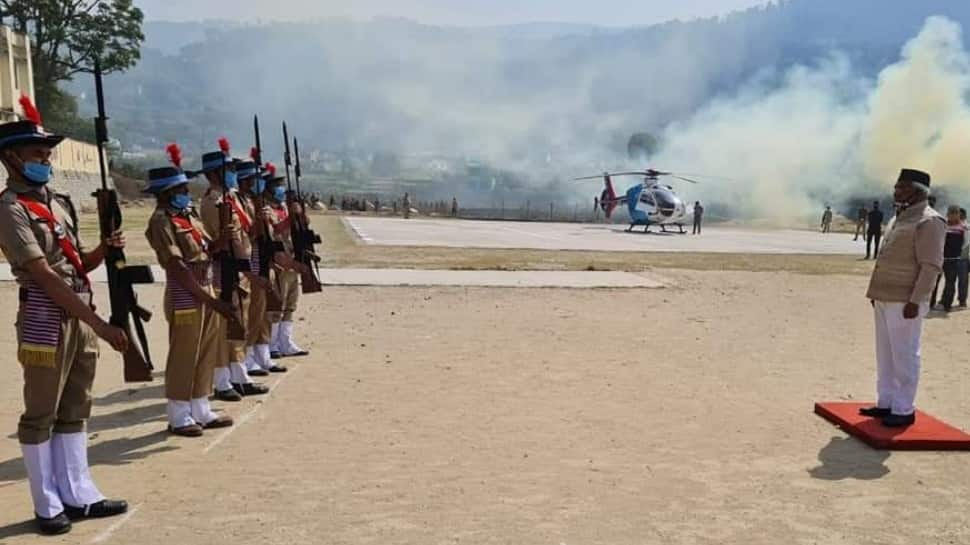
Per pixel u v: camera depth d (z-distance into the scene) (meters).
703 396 8.94
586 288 18.19
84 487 5.43
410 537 5.12
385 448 6.93
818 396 9.06
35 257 4.96
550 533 5.23
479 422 7.76
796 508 5.77
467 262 23.61
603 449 7.02
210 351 7.43
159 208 7.14
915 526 5.51
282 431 7.40
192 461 6.55
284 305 10.60
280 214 10.27
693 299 17.06
